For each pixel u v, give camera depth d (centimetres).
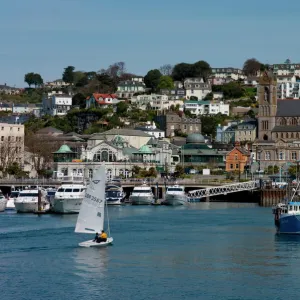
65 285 18200
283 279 18888
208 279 18875
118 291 17725
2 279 18712
